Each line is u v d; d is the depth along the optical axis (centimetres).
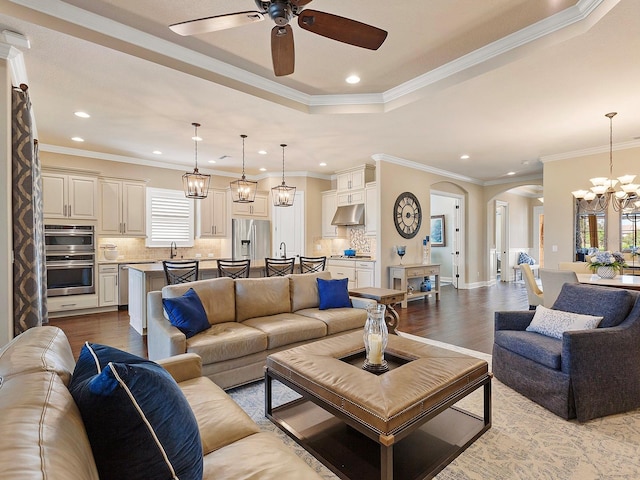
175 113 398
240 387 277
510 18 259
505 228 991
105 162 603
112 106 378
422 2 238
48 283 507
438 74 336
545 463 180
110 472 86
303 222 742
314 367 195
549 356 235
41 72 300
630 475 171
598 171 555
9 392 86
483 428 209
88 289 541
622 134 484
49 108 383
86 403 88
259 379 285
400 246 630
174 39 285
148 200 654
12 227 274
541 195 1071
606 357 227
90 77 310
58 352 130
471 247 849
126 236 603
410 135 485
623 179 427
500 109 388
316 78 351
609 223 551
